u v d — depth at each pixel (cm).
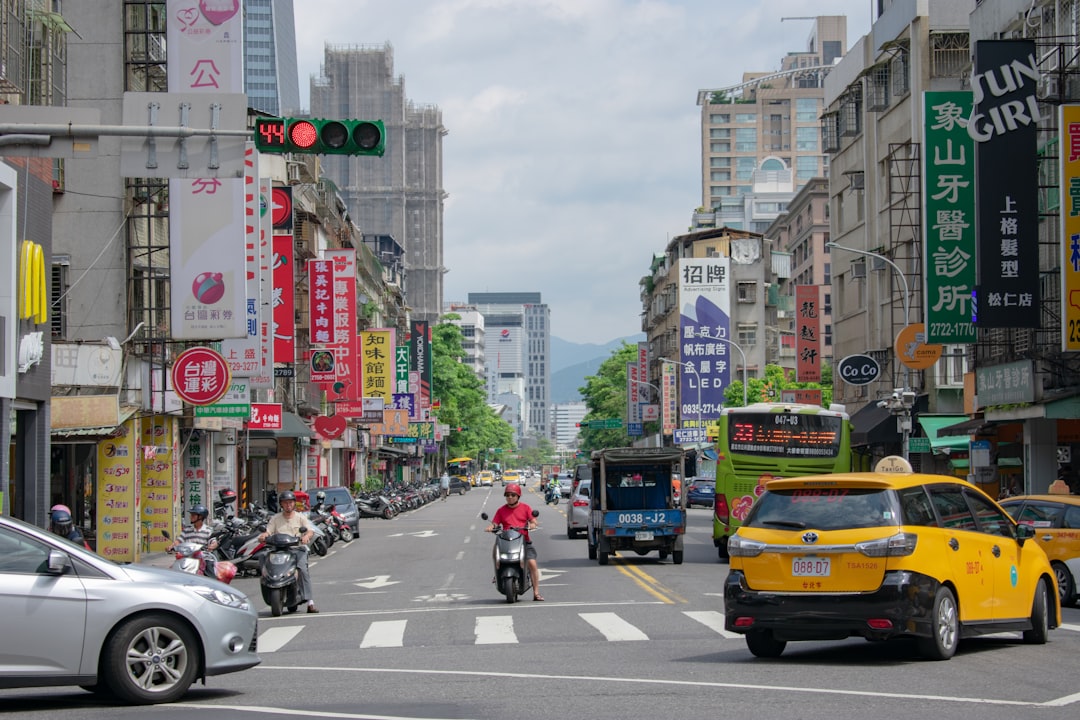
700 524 4956
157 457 3225
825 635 1146
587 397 13538
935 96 3281
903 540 1112
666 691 984
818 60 17562
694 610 1747
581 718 862
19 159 2261
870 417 4641
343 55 19162
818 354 5678
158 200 3325
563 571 2606
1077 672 1085
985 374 3353
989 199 2780
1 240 2150
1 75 2272
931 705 899
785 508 1168
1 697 1070
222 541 2650
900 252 4684
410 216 19312
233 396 3359
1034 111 2767
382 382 7088
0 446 2148
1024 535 1302
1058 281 2953
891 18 4741
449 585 2339
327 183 7419
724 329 8650
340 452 7588
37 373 2352
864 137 5094
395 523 5281
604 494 2800
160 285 3428
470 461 14638
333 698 994
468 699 966
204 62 2945
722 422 2816
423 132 19362
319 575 2736
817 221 9362
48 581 970
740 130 16638
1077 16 2888
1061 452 3216
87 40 3262
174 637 998
